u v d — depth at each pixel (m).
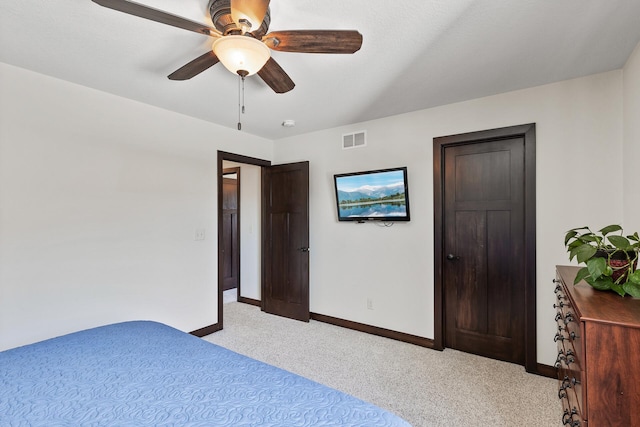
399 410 2.11
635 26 1.75
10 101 2.20
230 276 5.59
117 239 2.75
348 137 3.66
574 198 2.46
